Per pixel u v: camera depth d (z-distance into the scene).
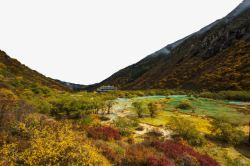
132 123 32.84
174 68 186.88
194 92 105.12
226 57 141.38
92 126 24.25
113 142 19.72
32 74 178.62
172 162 15.45
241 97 74.06
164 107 55.53
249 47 136.38
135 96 93.50
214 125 33.00
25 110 16.55
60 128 14.55
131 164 14.37
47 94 73.38
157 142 20.09
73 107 35.84
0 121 13.95
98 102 43.78
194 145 26.17
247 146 28.44
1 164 9.80
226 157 23.94
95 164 11.14
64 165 10.37
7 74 117.94
